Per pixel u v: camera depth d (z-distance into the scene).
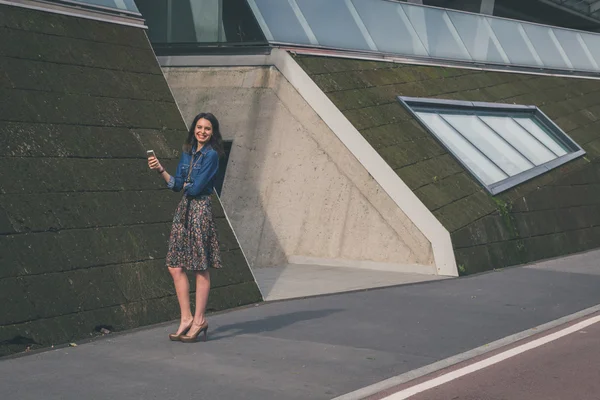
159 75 13.85
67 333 9.46
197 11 18.75
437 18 23.55
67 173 11.01
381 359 8.81
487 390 7.70
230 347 9.25
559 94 24.86
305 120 16.95
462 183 17.06
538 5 41.59
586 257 17.72
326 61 18.48
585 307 11.87
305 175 16.78
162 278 11.02
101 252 10.55
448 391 7.64
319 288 13.59
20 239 9.80
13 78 11.41
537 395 7.55
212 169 9.43
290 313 11.31
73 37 12.90
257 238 16.94
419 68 21.28
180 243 9.45
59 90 11.88
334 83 17.72
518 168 19.16
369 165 16.12
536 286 13.77
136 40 14.06
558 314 11.35
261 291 13.23
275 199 16.97
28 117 11.13
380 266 15.86
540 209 18.22
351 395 7.44
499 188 17.61
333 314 11.26
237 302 11.75
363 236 16.11
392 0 22.34
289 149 17.03
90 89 12.38
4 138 10.61
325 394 7.48
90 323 9.77
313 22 19.38
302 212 16.72
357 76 18.75
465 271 15.15
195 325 9.50
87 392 7.40
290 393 7.50
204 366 8.40
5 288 9.22
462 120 20.09
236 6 18.27
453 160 17.81
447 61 22.56
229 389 7.59
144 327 10.29
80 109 11.95
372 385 7.79
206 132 9.45
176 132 13.16
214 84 18.09
